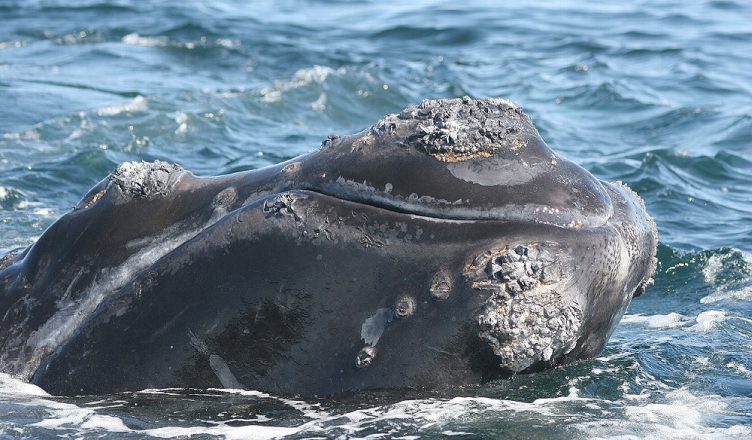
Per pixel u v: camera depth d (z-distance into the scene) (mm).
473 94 78625
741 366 27203
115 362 23828
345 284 22484
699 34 101312
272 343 22953
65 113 65125
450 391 22625
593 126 69875
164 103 68750
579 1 120688
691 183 55344
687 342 29375
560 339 22234
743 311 33875
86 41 95188
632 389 24797
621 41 99250
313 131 68125
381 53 94938
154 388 23625
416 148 22828
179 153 59000
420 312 22203
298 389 23031
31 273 25453
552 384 23781
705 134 66375
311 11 115562
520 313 21797
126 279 24359
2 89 70438
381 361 22438
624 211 24125
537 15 112438
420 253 22266
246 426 22438
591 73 86000
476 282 21859
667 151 60156
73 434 22422
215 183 24906
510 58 92750
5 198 47469
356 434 21875
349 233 22547
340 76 78188
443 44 100000
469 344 22125
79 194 50125
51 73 80438
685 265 39000
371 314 22469
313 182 23312
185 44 92750
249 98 73062
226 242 23219
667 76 84562
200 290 23266
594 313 23016
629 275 23719
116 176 25219
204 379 23422
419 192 22500
